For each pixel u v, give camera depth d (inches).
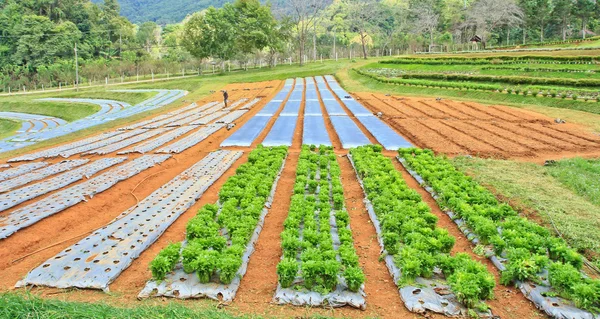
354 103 1557.6
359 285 345.7
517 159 808.9
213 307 330.3
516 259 374.3
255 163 734.5
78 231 493.7
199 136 1048.8
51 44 3678.6
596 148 874.8
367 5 3814.0
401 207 498.6
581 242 432.5
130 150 898.7
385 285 370.0
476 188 582.9
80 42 3996.1
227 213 485.7
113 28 4623.5
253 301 343.0
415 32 4013.3
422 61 2420.0
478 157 820.0
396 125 1149.1
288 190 637.9
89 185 635.5
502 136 984.3
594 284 325.4
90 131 1225.4
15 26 3668.8
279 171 724.7
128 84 3125.0
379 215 505.7
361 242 458.0
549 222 482.9
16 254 430.3
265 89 2183.8
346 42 4987.7
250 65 4254.4
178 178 685.3
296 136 1057.5
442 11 4372.5
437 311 325.4
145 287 353.7
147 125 1274.6
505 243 408.2
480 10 3319.4
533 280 359.9
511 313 329.7
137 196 615.8
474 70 2046.0
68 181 666.2
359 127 1144.2
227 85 2501.2
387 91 1859.0
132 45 4532.5
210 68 4434.1
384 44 4421.8
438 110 1353.3
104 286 355.9
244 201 524.1
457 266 363.6
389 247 412.8
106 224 514.6
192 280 363.9
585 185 613.9
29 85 3353.8
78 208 551.5
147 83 3093.0
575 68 1742.1
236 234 428.5
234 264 355.3
